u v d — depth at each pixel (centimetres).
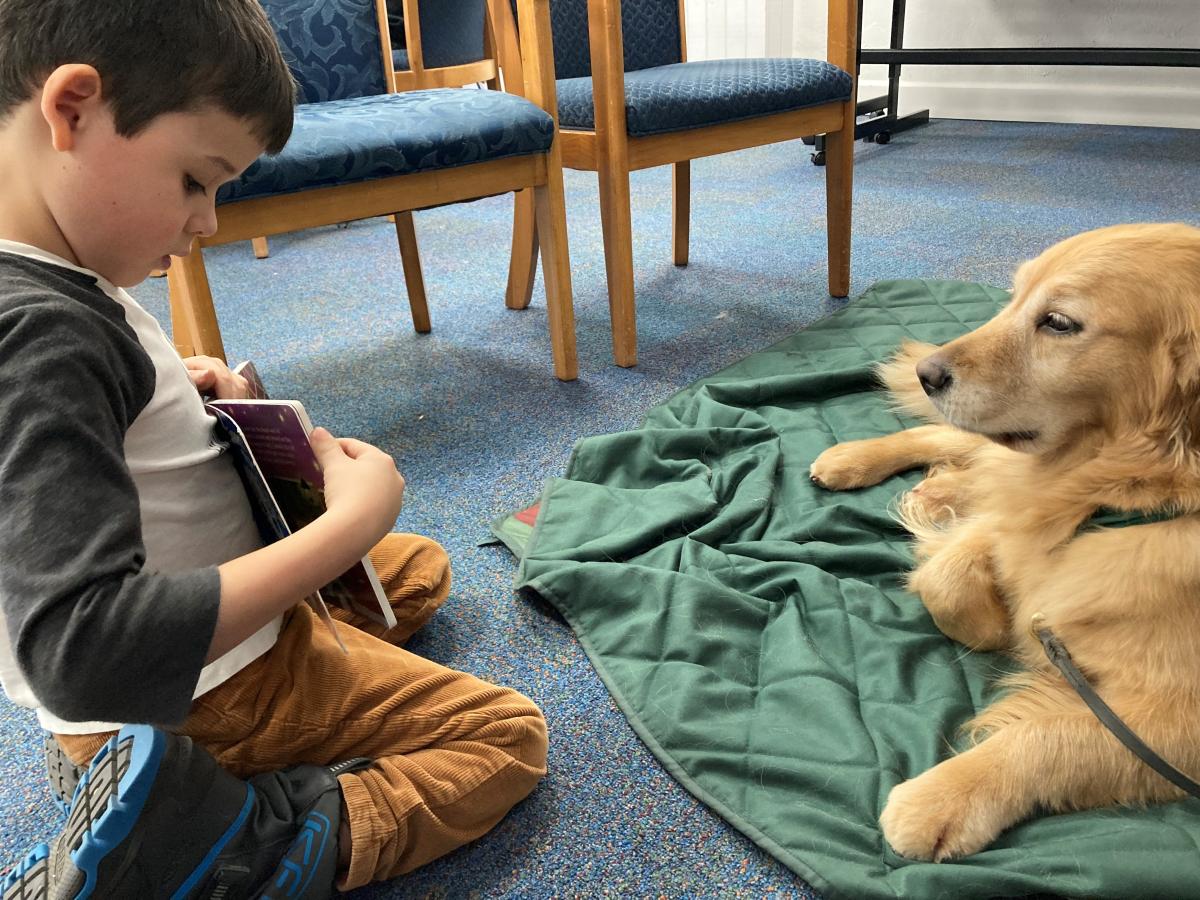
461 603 140
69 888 73
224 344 250
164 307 286
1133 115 441
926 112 486
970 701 117
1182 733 96
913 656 122
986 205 329
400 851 94
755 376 205
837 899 91
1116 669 104
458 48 298
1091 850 90
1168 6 416
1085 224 299
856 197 353
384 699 99
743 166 425
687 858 98
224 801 82
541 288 280
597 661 124
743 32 507
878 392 195
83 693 62
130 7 68
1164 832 91
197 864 80
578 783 108
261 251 326
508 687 119
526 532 154
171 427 84
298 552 75
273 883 85
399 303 275
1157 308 108
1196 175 345
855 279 268
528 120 185
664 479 168
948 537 138
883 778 102
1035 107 467
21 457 61
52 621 60
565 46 253
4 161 72
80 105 68
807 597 132
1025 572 119
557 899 95
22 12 68
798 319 243
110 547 63
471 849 101
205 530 88
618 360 221
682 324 245
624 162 201
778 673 119
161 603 64
